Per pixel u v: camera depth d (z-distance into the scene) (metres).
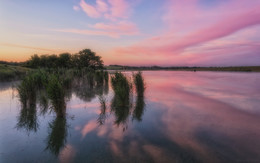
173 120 6.61
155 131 5.52
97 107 8.46
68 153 4.14
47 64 34.59
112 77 13.02
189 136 5.14
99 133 5.35
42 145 4.55
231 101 9.98
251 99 10.54
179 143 4.69
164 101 9.95
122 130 5.60
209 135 5.22
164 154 4.11
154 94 12.37
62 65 34.91
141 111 7.86
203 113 7.54
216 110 8.04
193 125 6.08
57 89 6.65
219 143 4.69
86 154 4.10
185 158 3.93
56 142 4.72
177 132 5.45
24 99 8.05
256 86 17.03
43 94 10.21
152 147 4.45
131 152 4.19
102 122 6.34
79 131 5.50
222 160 3.86
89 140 4.86
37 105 8.52
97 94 12.08
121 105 8.57
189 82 21.83
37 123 6.17
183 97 11.19
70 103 9.30
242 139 4.94
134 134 5.29
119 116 7.08
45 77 11.88
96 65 37.56
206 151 4.26
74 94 12.04
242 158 3.94
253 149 4.36
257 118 6.84
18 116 6.91
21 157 3.96
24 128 5.71
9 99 10.03
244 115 7.24
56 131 5.48
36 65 34.84
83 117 6.91
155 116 7.11
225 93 12.80
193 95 11.94
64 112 6.92
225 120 6.61
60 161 3.80
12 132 5.38
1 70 22.78
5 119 6.56
